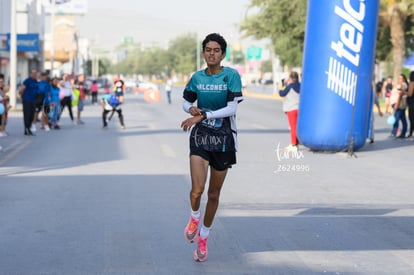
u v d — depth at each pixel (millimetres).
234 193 14281
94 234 10430
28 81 28812
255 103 66438
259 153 21844
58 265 8703
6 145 24438
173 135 28672
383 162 19906
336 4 20938
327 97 21141
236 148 8984
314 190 14758
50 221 11359
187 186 15102
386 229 10961
